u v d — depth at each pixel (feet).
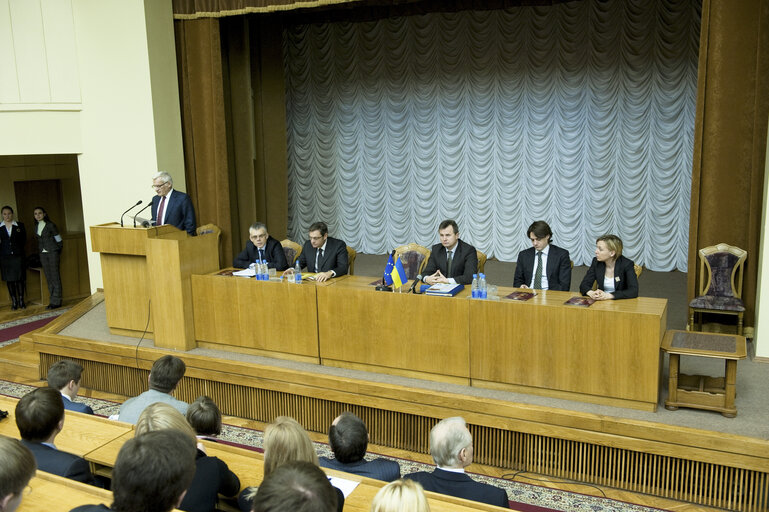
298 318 16.42
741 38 17.20
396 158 34.73
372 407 15.06
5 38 24.31
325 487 4.98
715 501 12.13
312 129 36.45
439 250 17.52
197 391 17.40
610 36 29.32
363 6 30.19
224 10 24.77
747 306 18.19
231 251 27.17
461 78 32.60
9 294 30.63
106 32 24.53
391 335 15.35
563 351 13.65
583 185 31.01
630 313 12.93
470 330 14.48
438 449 8.80
